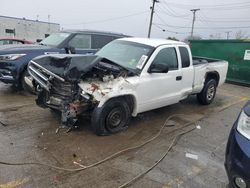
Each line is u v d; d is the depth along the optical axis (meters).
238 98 9.34
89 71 4.86
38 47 7.98
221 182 3.81
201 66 7.17
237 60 12.15
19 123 5.38
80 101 4.86
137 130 5.48
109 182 3.62
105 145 4.67
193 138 5.35
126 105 5.22
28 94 7.60
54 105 5.30
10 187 3.37
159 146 4.82
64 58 4.83
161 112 6.87
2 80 7.42
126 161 4.20
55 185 3.47
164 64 5.47
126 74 5.21
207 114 7.06
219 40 12.57
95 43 9.20
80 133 5.07
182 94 6.54
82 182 3.57
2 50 7.40
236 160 2.93
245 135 3.04
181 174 3.95
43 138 4.77
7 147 4.36
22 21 45.31
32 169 3.78
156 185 3.63
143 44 5.96
